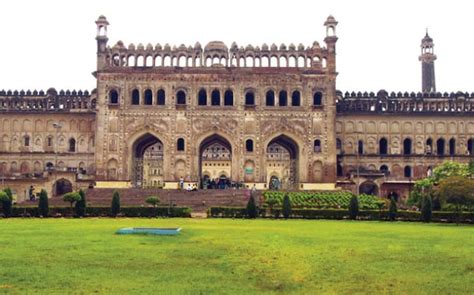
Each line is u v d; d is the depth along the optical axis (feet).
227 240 78.23
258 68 190.70
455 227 110.73
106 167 187.21
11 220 120.37
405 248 71.20
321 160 187.93
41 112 212.23
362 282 49.80
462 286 48.32
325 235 87.71
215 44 192.34
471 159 207.51
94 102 212.43
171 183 187.11
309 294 45.47
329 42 191.21
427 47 256.11
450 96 213.05
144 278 50.72
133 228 92.07
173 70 190.29
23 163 211.82
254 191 168.35
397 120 212.02
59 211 134.41
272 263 58.59
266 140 188.34
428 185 161.89
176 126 188.75
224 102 190.29
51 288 46.37
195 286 47.73
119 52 190.70
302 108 189.16
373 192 197.36
